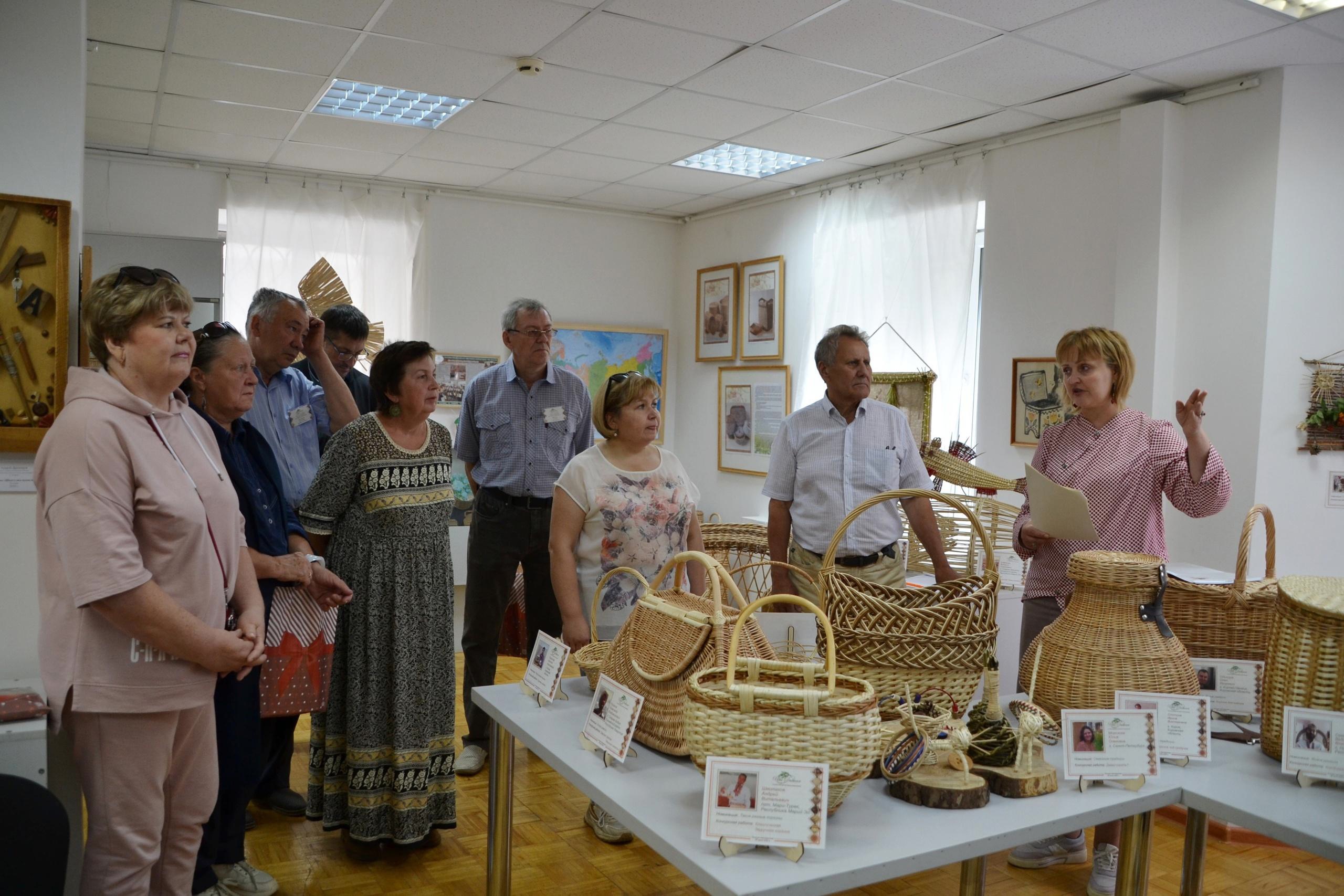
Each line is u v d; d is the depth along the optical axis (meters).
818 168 5.90
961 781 1.54
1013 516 3.97
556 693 2.13
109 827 1.83
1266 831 1.48
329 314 3.71
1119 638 1.81
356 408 3.33
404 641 2.72
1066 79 4.14
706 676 1.59
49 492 1.72
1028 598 2.71
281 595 2.65
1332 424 3.98
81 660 1.78
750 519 6.36
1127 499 2.61
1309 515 4.05
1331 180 3.96
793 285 6.52
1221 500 2.50
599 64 4.17
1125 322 4.38
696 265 7.46
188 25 3.77
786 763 1.34
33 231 2.46
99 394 1.77
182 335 1.88
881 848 1.36
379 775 2.75
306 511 2.72
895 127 4.96
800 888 1.25
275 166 6.02
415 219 6.54
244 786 2.46
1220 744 1.85
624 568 2.18
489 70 4.26
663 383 7.60
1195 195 4.23
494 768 2.08
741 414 6.98
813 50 3.93
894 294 5.72
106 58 4.14
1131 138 4.36
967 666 1.73
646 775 1.64
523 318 3.64
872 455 3.13
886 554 3.14
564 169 6.05
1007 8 3.43
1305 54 3.79
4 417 2.44
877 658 1.72
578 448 3.83
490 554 3.65
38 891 1.45
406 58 4.13
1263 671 1.98
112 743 1.81
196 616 1.86
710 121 4.96
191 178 5.89
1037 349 4.91
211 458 2.04
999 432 5.11
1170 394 4.31
